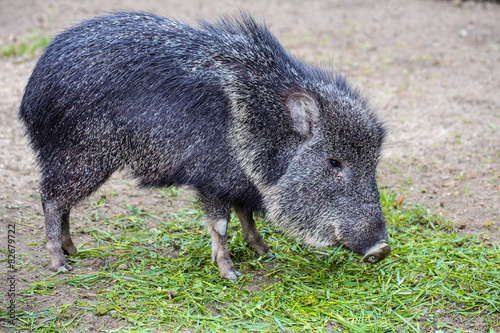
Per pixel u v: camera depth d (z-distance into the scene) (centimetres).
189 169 531
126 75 531
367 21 1490
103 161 541
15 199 691
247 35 573
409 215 683
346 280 550
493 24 1459
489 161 817
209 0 1573
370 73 1156
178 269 565
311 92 548
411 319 486
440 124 942
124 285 529
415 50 1294
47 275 539
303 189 534
